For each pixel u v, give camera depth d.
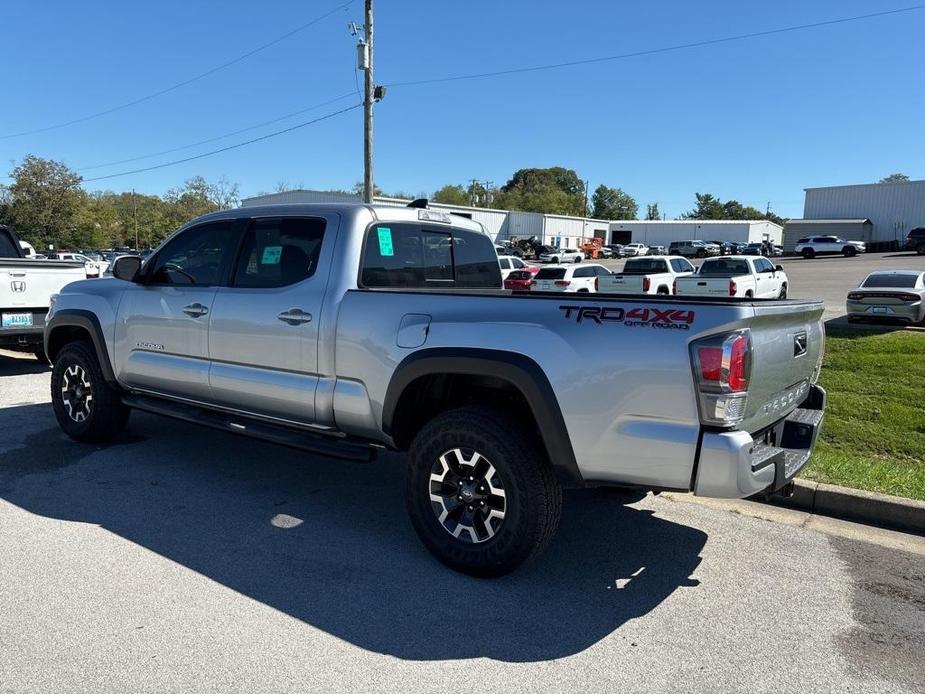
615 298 3.31
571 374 3.27
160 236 84.69
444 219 5.06
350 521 4.41
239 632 3.07
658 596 3.53
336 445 4.18
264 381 4.44
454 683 2.75
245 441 6.17
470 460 3.61
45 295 9.39
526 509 3.44
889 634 3.20
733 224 81.62
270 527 4.27
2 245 10.76
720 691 2.74
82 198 64.25
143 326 5.25
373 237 4.35
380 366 3.90
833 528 4.48
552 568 3.82
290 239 4.48
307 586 3.52
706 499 4.98
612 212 142.75
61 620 3.13
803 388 4.05
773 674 2.87
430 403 4.08
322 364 4.15
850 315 15.26
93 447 5.89
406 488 3.84
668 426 3.11
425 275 4.84
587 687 2.75
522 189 152.38
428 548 3.80
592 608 3.38
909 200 57.97
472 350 3.53
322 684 2.72
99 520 4.32
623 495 5.02
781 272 24.14
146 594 3.39
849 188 60.50
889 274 15.87
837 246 52.66
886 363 10.30
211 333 4.75
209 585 3.50
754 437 3.42
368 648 2.98
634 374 3.14
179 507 4.58
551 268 22.52
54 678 2.71
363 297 4.03
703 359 3.00
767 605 3.45
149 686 2.67
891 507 4.52
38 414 7.04
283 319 4.31
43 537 4.04
